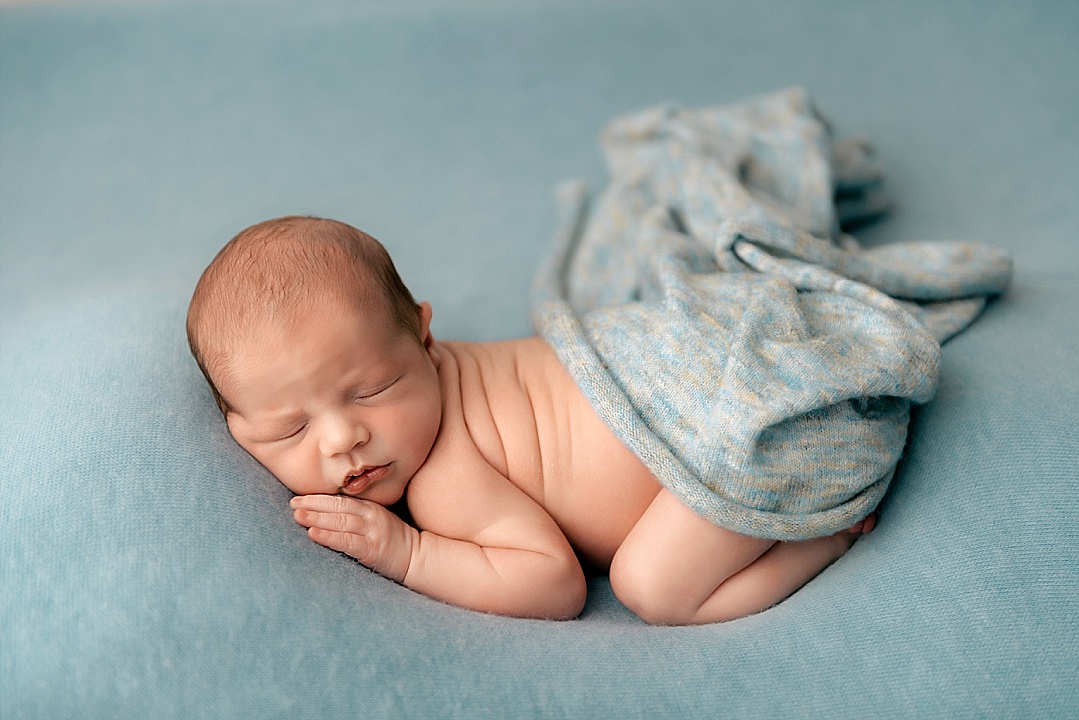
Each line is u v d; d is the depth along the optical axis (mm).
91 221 2162
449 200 2197
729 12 2799
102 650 986
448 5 2857
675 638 1154
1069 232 1868
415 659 1047
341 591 1106
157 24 2795
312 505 1192
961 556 1157
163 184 2281
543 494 1312
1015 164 2109
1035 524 1151
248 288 1165
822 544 1281
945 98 2359
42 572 1040
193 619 1015
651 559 1221
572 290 1827
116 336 1320
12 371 1275
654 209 1777
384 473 1226
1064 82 2330
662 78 2582
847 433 1225
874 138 2252
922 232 1963
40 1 3027
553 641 1124
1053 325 1436
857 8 2752
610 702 1045
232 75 2660
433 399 1258
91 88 2613
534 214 2143
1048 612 1087
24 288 1932
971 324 1514
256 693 979
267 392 1146
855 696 1061
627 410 1252
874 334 1294
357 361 1167
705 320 1312
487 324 1774
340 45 2754
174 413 1214
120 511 1087
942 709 1039
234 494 1155
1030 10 2602
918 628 1109
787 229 1460
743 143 1892
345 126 2475
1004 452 1230
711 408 1224
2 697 969
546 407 1346
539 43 2742
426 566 1215
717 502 1177
